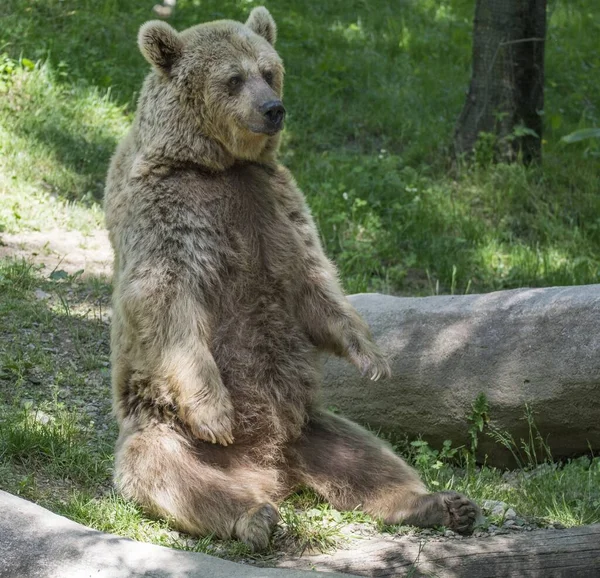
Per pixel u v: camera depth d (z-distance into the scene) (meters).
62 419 10.52
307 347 9.89
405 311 11.70
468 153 20.38
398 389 11.37
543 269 17.23
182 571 7.14
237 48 9.86
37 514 7.66
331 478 9.51
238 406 9.55
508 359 10.80
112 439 10.56
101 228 16.97
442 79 24.52
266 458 9.57
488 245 17.92
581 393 10.37
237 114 9.55
